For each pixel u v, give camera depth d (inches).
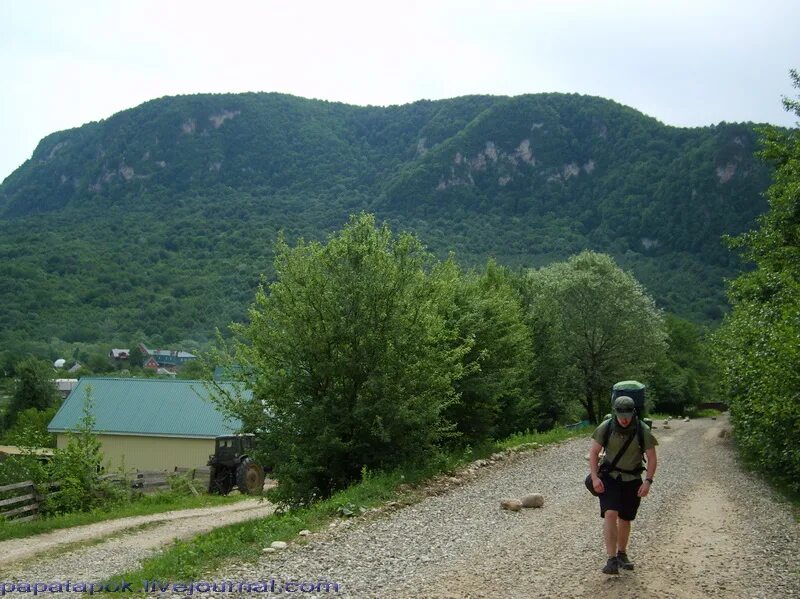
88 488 844.0
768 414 571.2
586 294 1775.3
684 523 429.7
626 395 298.2
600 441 294.8
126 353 3474.4
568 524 417.4
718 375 1332.4
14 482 768.3
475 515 452.1
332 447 579.8
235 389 628.1
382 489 513.0
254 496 1026.1
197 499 979.9
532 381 1274.6
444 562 324.2
